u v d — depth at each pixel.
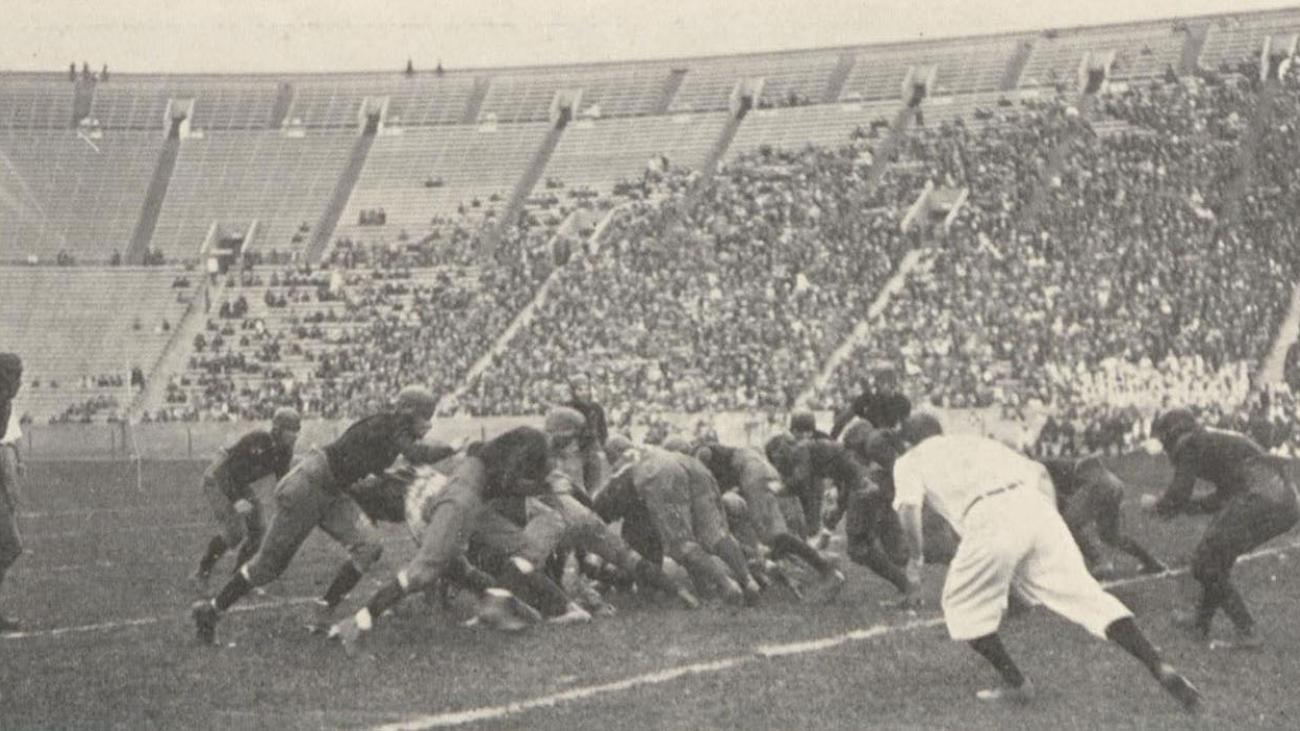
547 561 11.82
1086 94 49.16
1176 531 17.64
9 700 8.07
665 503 11.77
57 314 49.72
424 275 49.00
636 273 44.62
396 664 9.14
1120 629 7.47
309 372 45.88
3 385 11.53
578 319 43.34
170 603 12.67
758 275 42.72
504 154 54.69
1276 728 7.03
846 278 41.41
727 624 10.71
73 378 48.06
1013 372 36.16
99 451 43.19
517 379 41.56
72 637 10.58
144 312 49.66
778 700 7.78
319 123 57.31
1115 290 38.12
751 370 38.81
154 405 46.31
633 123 54.47
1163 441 9.72
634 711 7.53
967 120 49.22
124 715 7.64
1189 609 10.93
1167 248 39.44
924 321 38.47
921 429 8.35
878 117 51.00
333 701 7.97
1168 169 42.56
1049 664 8.84
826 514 16.67
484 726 7.23
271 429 13.48
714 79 55.28
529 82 57.28
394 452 10.10
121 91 57.88
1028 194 43.03
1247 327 36.00
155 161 56.03
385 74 58.62
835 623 10.73
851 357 37.97
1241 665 8.76
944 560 11.91
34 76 57.69
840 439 13.81
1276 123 43.44
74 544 18.55
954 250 41.03
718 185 48.44
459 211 52.44
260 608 12.27
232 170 55.62
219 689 8.34
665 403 38.38
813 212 45.22
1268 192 40.75
